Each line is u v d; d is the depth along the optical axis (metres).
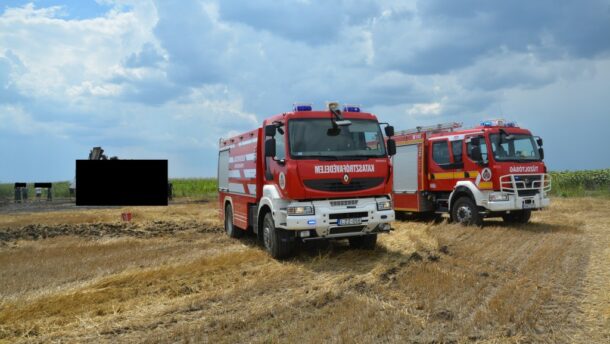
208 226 15.38
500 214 13.60
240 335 5.15
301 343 4.84
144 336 5.31
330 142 8.95
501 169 12.43
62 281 7.93
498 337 4.92
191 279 7.75
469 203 13.02
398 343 4.81
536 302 5.92
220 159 14.04
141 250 10.77
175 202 28.27
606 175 27.14
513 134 13.02
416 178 14.78
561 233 11.48
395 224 14.38
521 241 10.38
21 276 8.27
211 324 5.52
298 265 8.65
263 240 10.25
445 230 12.09
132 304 6.47
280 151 9.02
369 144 9.22
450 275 7.34
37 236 13.48
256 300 6.48
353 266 8.48
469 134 13.12
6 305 6.49
